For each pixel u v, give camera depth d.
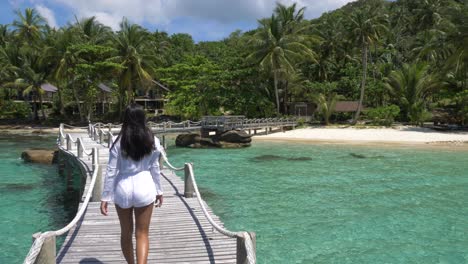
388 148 29.00
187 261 5.94
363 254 8.52
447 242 9.28
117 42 48.59
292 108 55.41
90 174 12.55
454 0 63.97
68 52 46.75
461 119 42.94
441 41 41.94
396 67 61.44
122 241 4.73
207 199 13.50
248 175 18.16
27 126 48.88
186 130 29.83
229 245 6.66
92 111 55.72
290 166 20.80
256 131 41.53
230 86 49.03
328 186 15.67
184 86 48.62
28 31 55.88
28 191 15.09
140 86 54.28
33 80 50.72
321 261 8.14
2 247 9.05
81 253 6.21
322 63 56.94
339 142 33.19
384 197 13.77
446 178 17.38
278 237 9.62
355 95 53.91
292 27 46.72
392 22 72.31
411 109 45.97
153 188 4.59
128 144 4.45
